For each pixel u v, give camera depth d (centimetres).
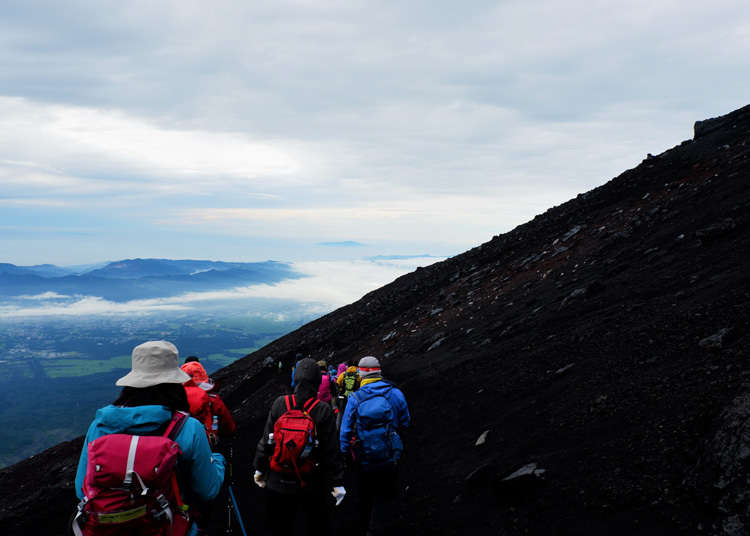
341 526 598
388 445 479
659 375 573
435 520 521
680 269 934
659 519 362
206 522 326
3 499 1361
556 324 995
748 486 334
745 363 485
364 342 2255
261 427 1330
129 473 216
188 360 459
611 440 492
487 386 858
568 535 394
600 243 1534
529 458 544
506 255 2353
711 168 1694
